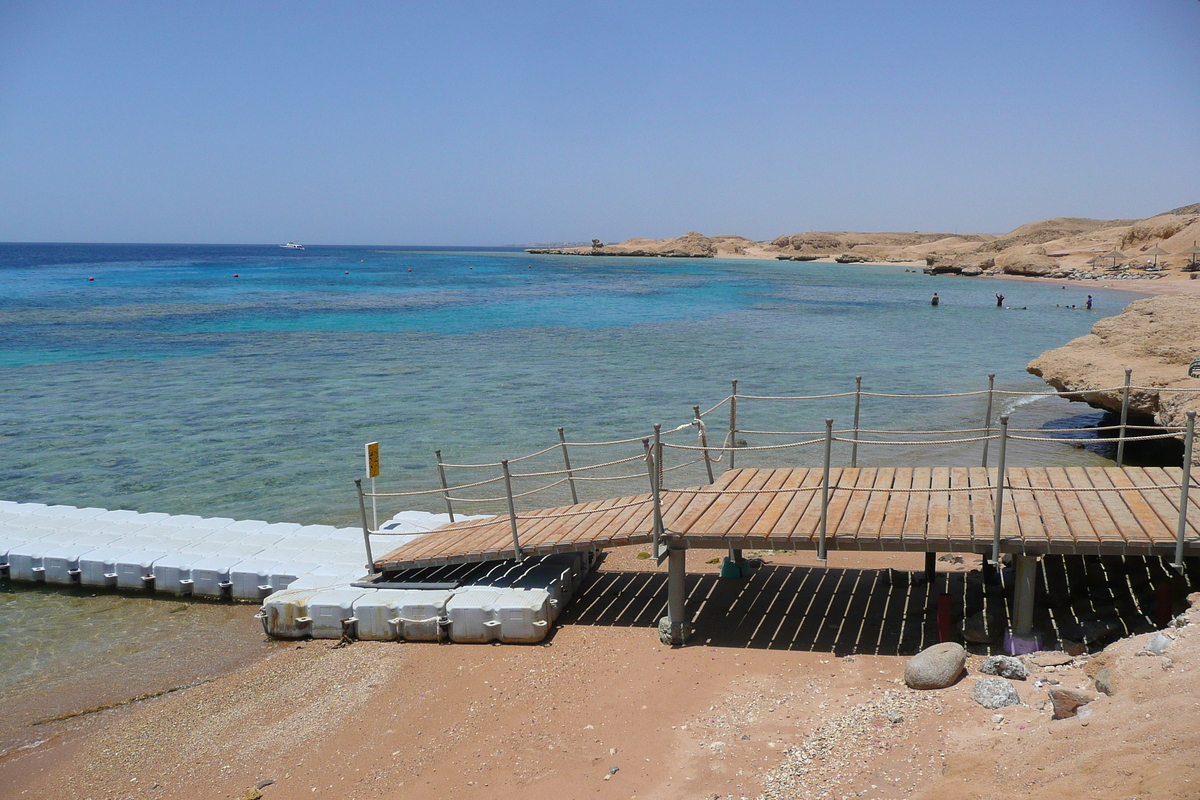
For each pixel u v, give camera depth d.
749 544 8.45
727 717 7.20
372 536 11.67
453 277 111.19
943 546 7.99
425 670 8.53
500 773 6.65
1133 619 8.18
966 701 6.85
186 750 7.37
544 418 21.64
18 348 36.19
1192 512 8.28
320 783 6.73
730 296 75.00
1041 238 164.88
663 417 21.66
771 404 23.33
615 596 10.31
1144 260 98.44
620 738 7.02
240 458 17.81
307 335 42.12
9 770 7.21
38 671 8.96
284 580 10.45
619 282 100.31
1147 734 5.26
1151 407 14.20
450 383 27.38
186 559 10.97
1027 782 5.33
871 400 23.95
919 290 83.88
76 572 11.09
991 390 11.04
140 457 17.92
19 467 17.16
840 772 6.11
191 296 70.12
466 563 10.27
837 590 10.05
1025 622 7.91
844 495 9.59
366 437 19.66
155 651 9.33
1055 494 9.14
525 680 8.17
